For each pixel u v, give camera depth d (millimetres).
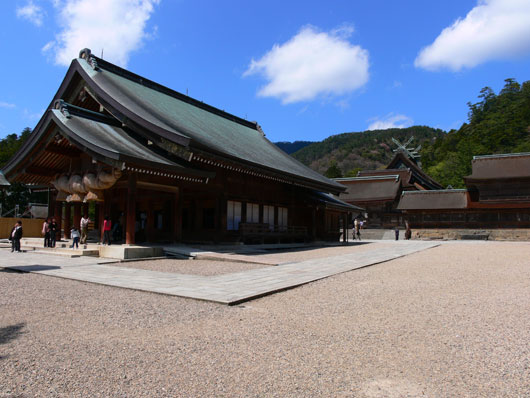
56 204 21312
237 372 4176
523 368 4371
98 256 15781
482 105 126375
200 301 7812
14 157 18953
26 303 7336
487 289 9555
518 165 41688
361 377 4094
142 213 23188
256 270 12539
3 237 28672
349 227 53969
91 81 19250
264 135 35125
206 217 22297
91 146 14789
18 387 3713
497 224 40594
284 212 27938
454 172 81938
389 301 8047
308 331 5797
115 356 4602
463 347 5094
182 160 17641
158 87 25844
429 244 30797
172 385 3824
